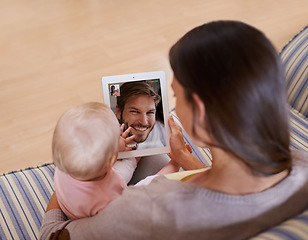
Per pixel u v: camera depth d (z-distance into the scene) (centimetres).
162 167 129
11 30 262
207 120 58
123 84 119
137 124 120
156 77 120
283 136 59
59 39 254
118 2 283
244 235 64
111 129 90
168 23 265
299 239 62
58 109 212
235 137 56
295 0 281
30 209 123
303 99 151
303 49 160
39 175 133
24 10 278
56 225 93
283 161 60
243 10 274
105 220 70
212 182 63
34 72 232
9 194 126
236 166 61
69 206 95
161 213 61
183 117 65
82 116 89
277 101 56
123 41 252
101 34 257
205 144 63
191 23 264
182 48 59
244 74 54
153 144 122
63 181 94
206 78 55
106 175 98
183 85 60
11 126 204
